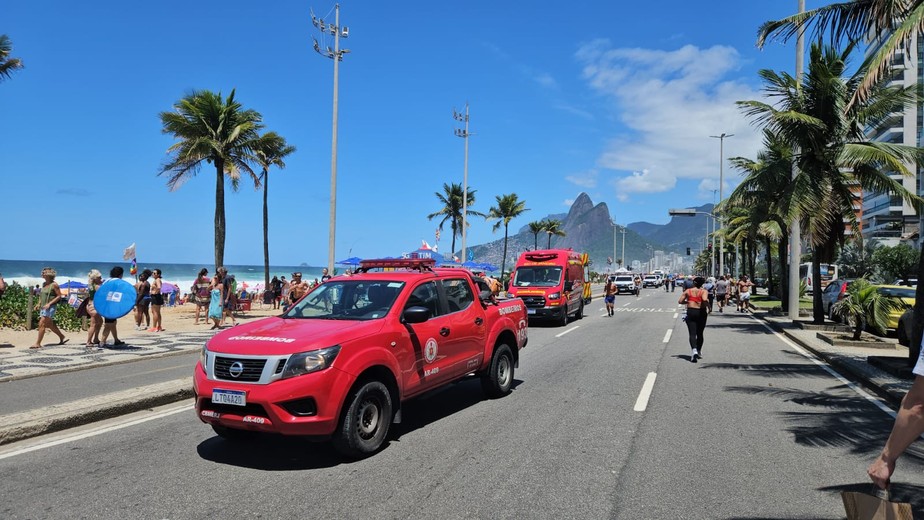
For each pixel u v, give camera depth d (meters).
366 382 5.64
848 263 52.78
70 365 10.79
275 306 32.66
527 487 4.79
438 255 32.69
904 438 2.40
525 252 22.75
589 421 6.98
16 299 18.92
